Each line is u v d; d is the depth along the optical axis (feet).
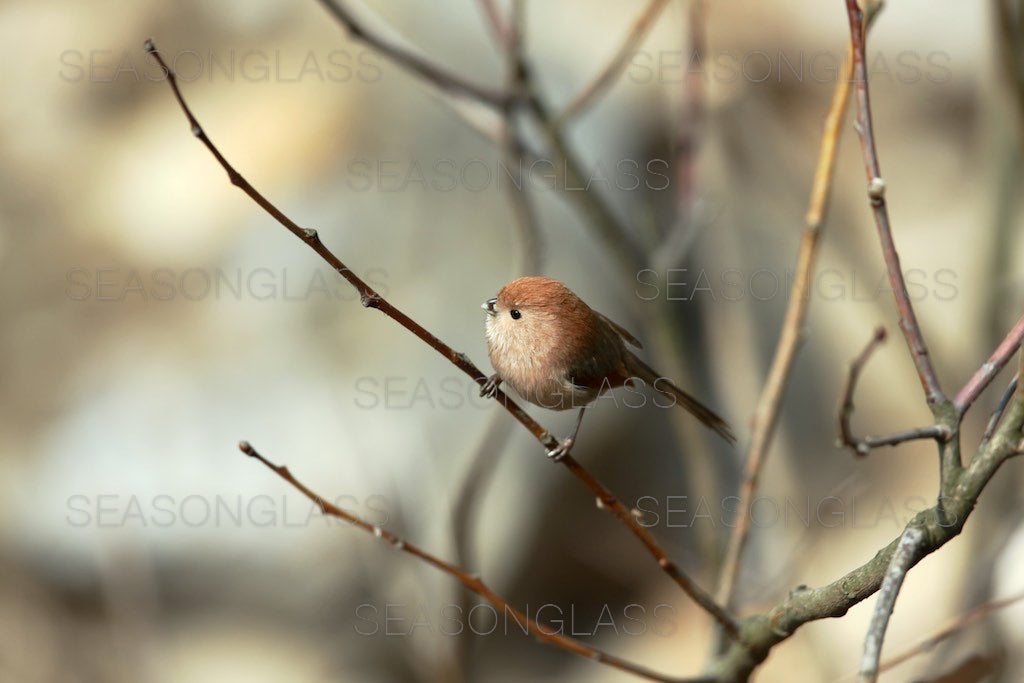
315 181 43.21
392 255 41.52
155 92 47.62
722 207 33.19
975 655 20.67
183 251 43.27
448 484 37.22
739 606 25.80
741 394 32.24
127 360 41.63
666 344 28.48
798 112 47.34
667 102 43.01
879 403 43.19
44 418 41.32
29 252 44.34
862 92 15.76
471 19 43.62
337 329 40.91
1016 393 13.65
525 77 26.58
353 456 38.29
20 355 42.14
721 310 34.12
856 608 35.88
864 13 19.60
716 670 17.98
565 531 39.65
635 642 38.60
